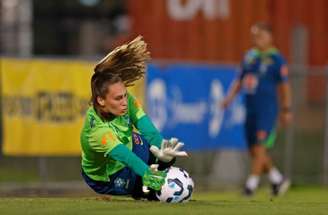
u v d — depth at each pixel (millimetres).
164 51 45719
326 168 39719
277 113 33031
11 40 59406
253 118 32750
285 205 18203
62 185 33844
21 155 32844
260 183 38781
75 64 33344
